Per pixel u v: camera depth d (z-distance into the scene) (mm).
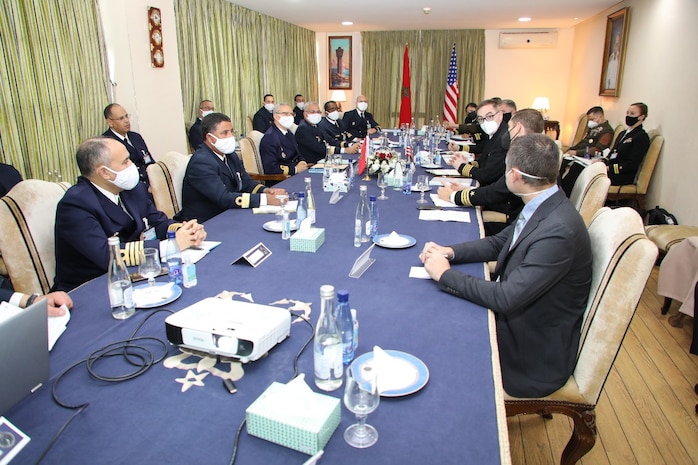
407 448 854
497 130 3383
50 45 3936
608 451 1884
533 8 6781
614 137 6066
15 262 1961
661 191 4727
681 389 2291
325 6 6781
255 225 2352
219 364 1126
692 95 4230
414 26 8836
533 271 1395
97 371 1098
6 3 3568
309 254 1895
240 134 7344
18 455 841
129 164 1935
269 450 855
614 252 1408
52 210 2113
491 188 2576
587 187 2629
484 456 835
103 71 4531
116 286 1363
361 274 1679
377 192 3148
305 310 1393
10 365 868
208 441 875
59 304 1424
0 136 3617
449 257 1785
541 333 1481
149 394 1014
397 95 9742
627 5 6129
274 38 8141
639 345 2713
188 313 1205
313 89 10047
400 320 1345
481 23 8367
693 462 1824
